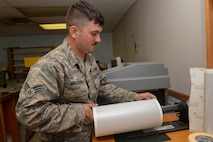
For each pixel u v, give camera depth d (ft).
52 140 2.91
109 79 3.88
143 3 7.34
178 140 2.51
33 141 8.59
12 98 7.39
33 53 17.19
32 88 2.40
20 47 16.87
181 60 4.59
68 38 2.99
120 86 3.87
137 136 2.65
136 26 8.58
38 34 17.16
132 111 2.58
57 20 11.52
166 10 5.26
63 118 2.45
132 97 3.24
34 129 2.46
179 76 4.73
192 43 4.07
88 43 2.81
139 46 8.26
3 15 9.85
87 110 2.56
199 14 3.75
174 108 3.03
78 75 2.89
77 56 3.02
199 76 2.66
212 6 2.94
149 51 6.90
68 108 2.53
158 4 5.81
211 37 2.99
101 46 17.85
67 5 8.36
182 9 4.41
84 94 2.92
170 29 5.08
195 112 2.71
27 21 11.42
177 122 3.03
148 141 2.54
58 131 2.47
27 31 15.19
